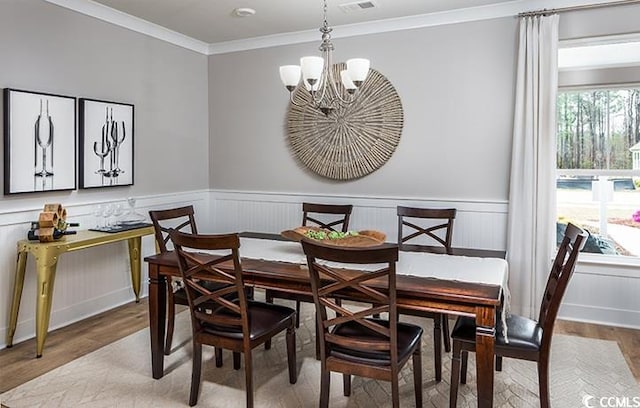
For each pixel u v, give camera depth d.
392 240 4.09
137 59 3.96
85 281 3.58
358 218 4.22
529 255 3.45
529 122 3.41
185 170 4.60
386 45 3.99
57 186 3.27
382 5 3.55
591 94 3.57
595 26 3.32
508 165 3.64
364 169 4.14
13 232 3.02
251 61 4.60
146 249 4.18
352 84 2.66
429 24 3.81
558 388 2.49
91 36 3.52
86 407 2.29
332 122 4.22
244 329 2.17
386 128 4.02
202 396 2.40
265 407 2.30
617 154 3.53
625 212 3.53
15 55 2.98
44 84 3.17
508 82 3.59
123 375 2.63
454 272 2.30
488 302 1.88
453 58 3.76
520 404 2.33
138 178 4.03
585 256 3.56
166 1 3.45
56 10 3.24
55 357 2.86
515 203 3.51
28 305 3.13
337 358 2.02
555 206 3.40
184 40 4.45
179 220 4.54
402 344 2.05
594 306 3.50
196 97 4.70
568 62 3.57
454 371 2.16
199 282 2.85
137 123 3.99
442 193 3.88
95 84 3.56
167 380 2.58
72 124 3.37
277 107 4.51
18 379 2.57
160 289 2.56
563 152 3.68
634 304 3.39
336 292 2.15
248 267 2.38
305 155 4.38
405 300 2.04
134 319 3.56
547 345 2.06
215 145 4.87
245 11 3.68
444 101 3.82
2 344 2.98
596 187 3.60
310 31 4.25
